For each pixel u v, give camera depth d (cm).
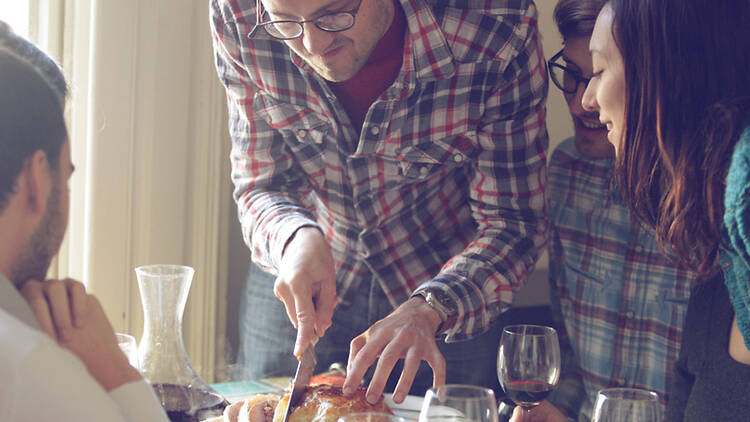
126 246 255
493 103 177
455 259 175
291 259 163
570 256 204
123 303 257
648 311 193
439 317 159
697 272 130
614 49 132
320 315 160
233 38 183
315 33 152
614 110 135
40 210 89
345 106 184
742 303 112
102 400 82
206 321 276
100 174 248
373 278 199
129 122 251
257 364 217
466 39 171
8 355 78
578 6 186
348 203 195
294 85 182
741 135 105
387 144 181
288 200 187
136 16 246
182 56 257
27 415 78
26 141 86
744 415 131
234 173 200
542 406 162
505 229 180
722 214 117
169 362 138
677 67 121
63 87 103
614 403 116
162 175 259
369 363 142
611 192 198
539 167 182
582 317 201
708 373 138
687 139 122
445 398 105
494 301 170
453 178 193
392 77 176
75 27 245
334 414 132
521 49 173
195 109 263
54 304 94
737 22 120
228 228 287
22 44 100
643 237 193
